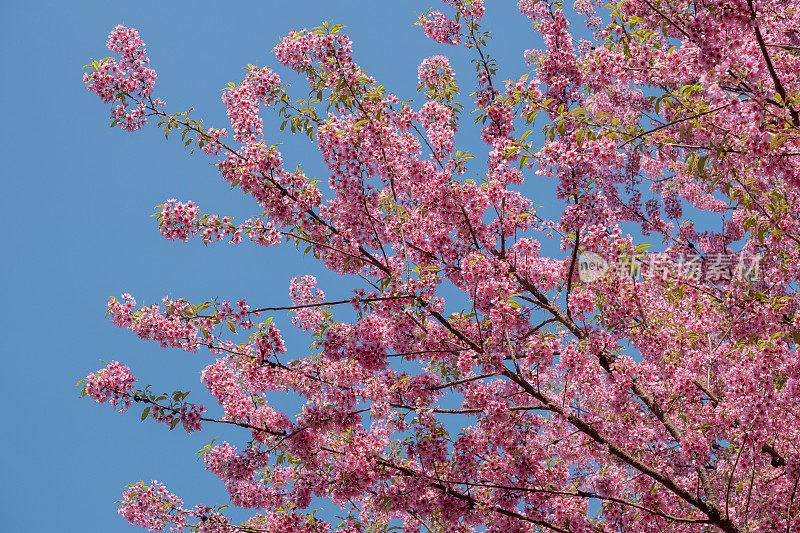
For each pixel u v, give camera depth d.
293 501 6.46
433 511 6.50
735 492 6.72
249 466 6.21
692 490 6.95
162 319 5.94
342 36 6.43
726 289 6.45
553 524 6.21
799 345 5.40
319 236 6.60
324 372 6.38
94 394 5.82
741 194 6.13
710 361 6.43
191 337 6.02
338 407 6.17
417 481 6.16
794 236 6.06
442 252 6.54
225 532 6.45
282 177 6.15
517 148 5.99
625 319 6.70
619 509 6.55
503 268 6.12
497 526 6.29
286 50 6.46
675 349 6.54
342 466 6.42
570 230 6.43
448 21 7.17
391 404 6.36
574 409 6.71
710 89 4.66
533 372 6.55
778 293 6.56
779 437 6.29
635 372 6.16
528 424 6.60
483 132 6.68
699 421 6.06
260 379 6.45
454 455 6.30
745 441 5.55
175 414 5.96
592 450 7.21
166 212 5.97
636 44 5.61
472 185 6.16
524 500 6.29
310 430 6.31
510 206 6.39
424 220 6.64
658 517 6.82
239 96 6.29
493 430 6.13
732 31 4.58
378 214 6.75
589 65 6.04
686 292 6.77
